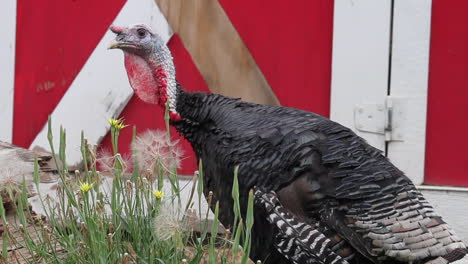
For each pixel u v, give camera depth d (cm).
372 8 680
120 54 743
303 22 707
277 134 464
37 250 429
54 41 765
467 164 679
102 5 746
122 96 745
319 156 452
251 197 371
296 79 712
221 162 480
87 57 755
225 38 725
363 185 436
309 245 434
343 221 431
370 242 421
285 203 453
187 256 449
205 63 731
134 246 443
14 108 780
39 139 767
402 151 682
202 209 684
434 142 682
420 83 675
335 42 691
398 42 676
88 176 437
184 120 524
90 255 428
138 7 736
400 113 680
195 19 729
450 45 674
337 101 694
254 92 723
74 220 450
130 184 452
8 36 776
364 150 464
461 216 670
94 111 752
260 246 470
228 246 494
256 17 718
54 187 570
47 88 769
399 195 435
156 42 545
